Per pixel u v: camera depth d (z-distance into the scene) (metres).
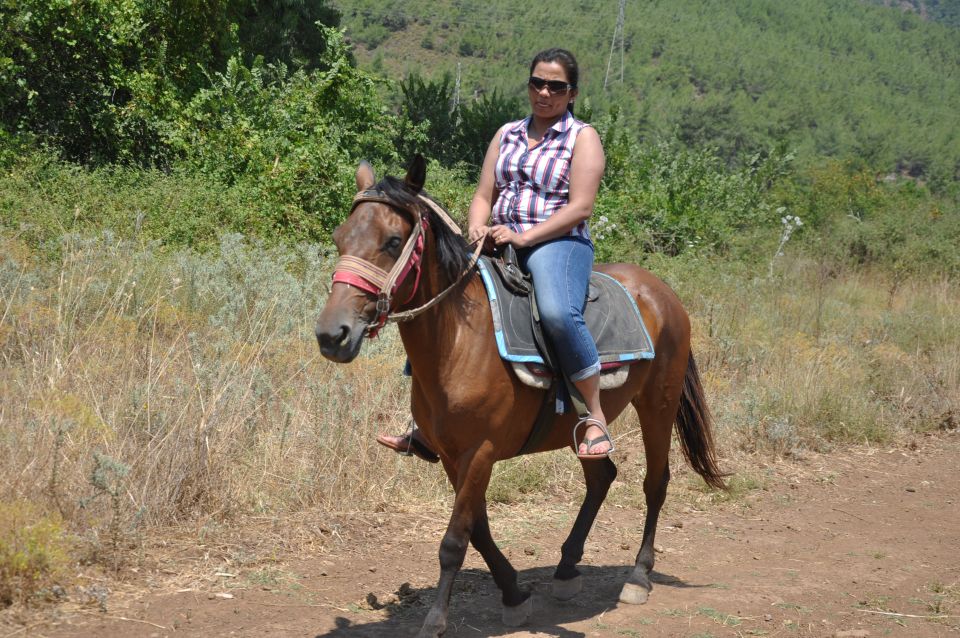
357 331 3.40
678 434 5.32
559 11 169.38
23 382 5.63
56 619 3.86
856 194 26.44
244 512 5.30
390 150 14.32
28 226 8.43
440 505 5.91
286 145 12.21
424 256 3.77
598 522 6.07
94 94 12.64
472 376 3.85
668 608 4.64
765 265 15.02
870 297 14.88
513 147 4.36
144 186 10.89
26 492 4.59
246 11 15.73
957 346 11.22
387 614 4.33
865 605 4.82
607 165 17.88
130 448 5.15
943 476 7.77
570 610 4.59
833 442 8.45
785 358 9.65
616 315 4.49
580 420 4.09
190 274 8.22
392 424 6.45
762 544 5.89
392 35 133.62
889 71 184.88
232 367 6.15
